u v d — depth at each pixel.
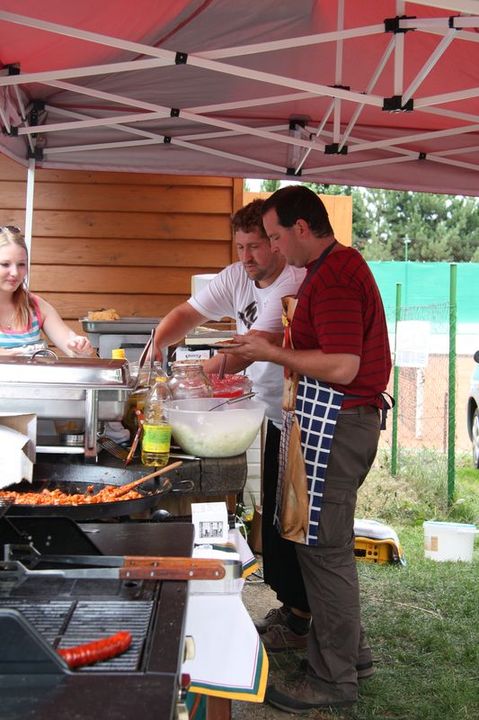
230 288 3.71
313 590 2.90
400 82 3.31
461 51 3.64
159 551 1.62
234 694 1.77
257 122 5.04
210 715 1.94
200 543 2.00
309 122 5.07
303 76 4.25
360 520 5.13
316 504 2.80
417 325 7.12
